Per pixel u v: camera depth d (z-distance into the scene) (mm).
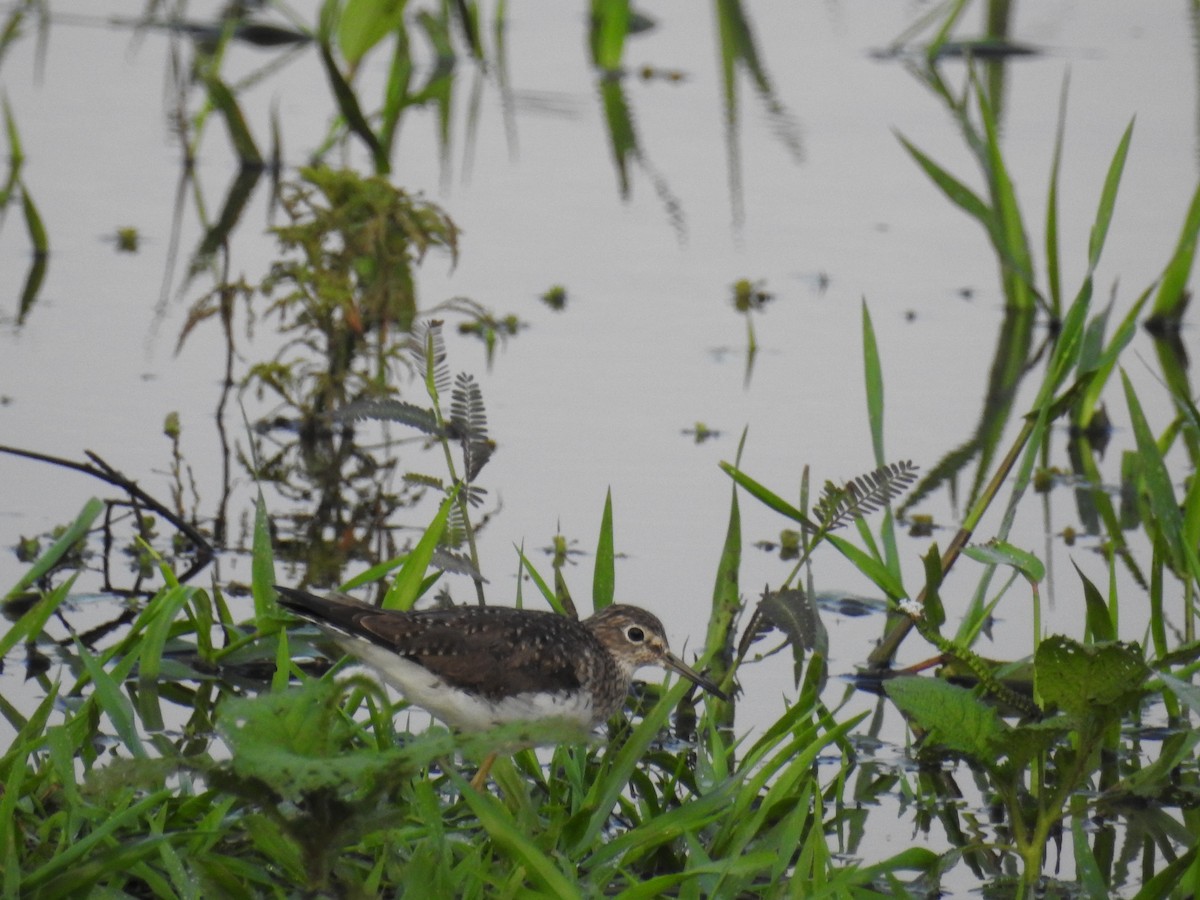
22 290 16562
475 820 8234
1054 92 22516
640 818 8445
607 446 14016
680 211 19766
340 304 13945
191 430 14070
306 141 20562
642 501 13094
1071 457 14648
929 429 14648
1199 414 10383
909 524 13109
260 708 6246
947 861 8094
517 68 24031
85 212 18594
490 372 15500
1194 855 7598
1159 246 17953
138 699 9766
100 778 6102
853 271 18453
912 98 22641
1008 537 12859
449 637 8633
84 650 8375
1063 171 19953
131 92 22562
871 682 10695
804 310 17375
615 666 9398
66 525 12203
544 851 7512
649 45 25500
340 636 8492
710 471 13617
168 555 12062
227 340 14922
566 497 13078
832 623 11578
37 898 6777
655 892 7117
